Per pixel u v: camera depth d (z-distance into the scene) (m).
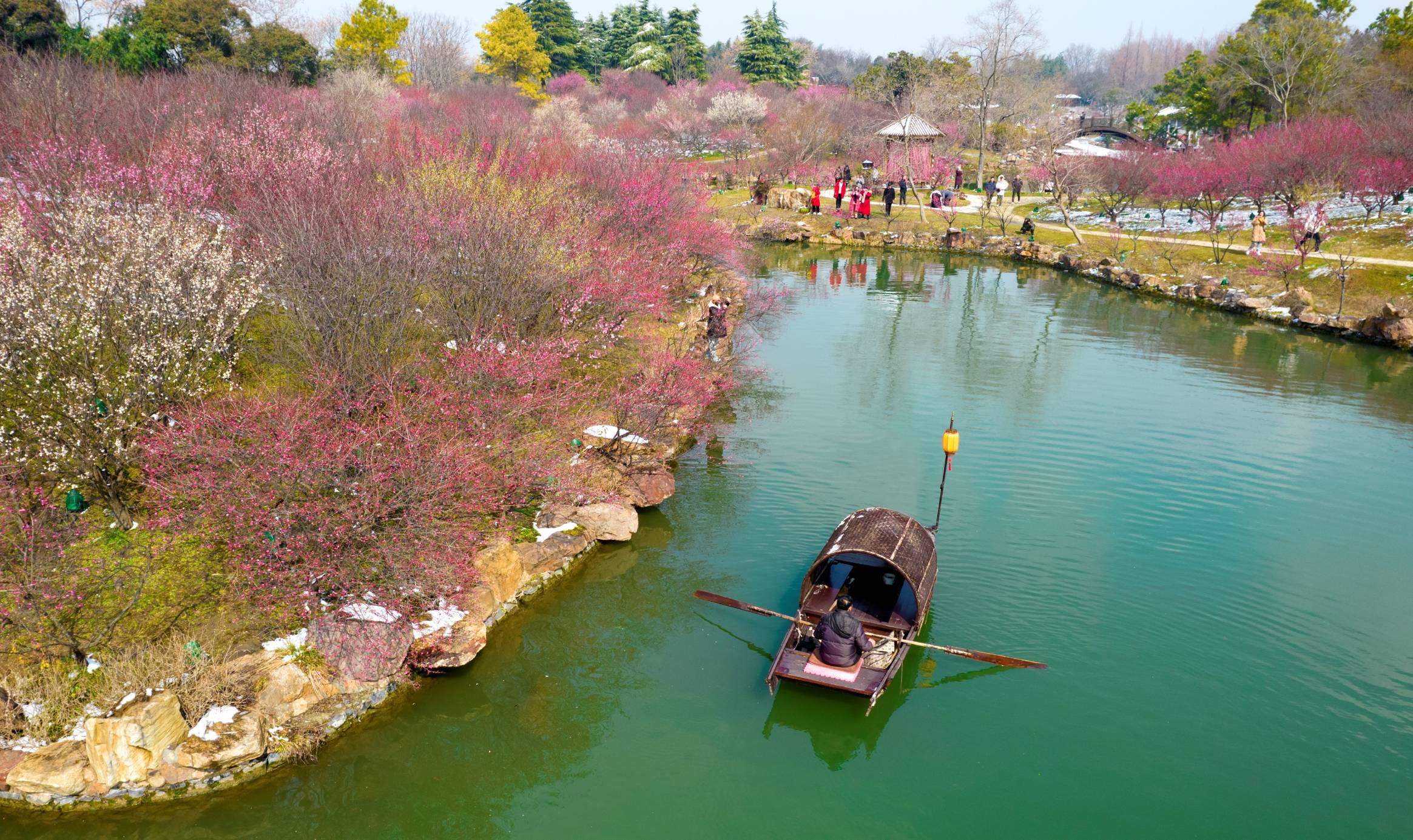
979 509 17.20
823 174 67.25
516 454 15.47
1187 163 51.56
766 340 30.52
